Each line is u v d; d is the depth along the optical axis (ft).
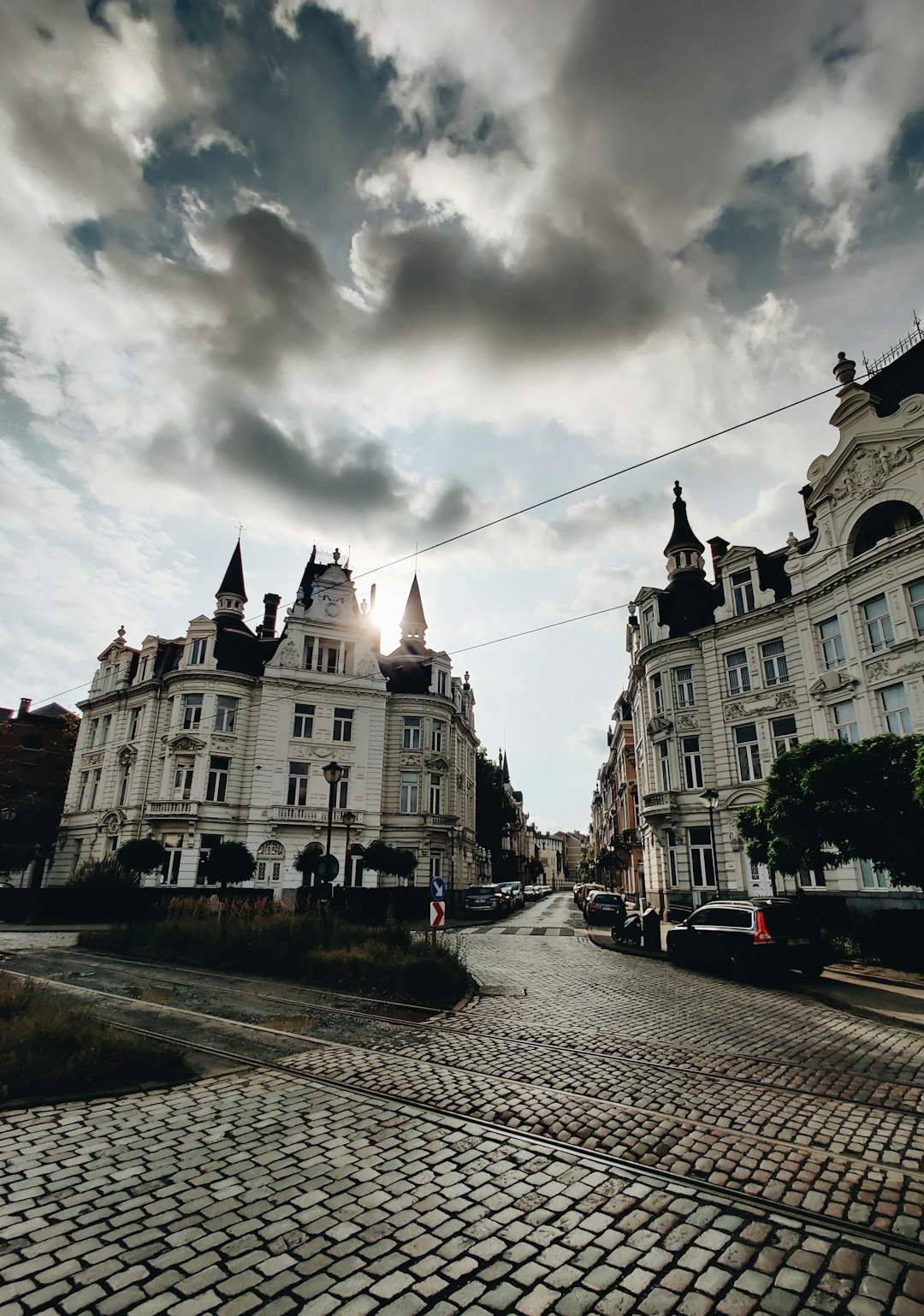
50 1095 19.85
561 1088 22.33
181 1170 15.33
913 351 75.41
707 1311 10.82
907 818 46.24
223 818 114.83
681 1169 16.15
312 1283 11.25
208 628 123.75
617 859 192.03
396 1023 31.99
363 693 129.70
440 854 131.85
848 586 75.20
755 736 88.48
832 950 49.85
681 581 107.86
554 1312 10.69
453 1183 15.06
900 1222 13.76
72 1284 11.02
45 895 88.43
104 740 137.59
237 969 47.32
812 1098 21.58
